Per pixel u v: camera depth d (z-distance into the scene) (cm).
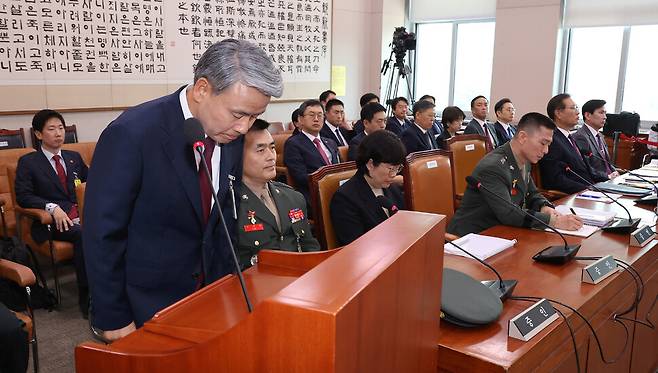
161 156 107
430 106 455
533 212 213
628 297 165
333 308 51
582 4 582
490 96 646
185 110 110
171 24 487
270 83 99
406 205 249
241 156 130
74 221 295
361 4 688
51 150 319
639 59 568
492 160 229
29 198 294
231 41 101
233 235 125
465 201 238
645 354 196
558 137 342
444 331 115
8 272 198
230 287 95
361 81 711
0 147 383
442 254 85
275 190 187
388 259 65
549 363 118
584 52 602
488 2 646
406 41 630
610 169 381
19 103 399
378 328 61
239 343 57
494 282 141
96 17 434
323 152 375
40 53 405
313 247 193
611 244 187
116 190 104
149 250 111
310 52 633
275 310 53
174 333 78
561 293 140
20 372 168
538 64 605
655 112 569
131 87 464
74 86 428
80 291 275
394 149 200
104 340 111
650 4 542
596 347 145
